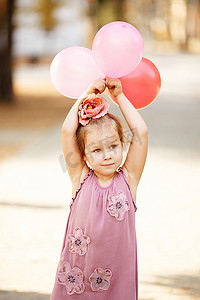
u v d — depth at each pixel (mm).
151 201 6465
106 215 2758
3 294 3836
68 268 2846
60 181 7418
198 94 21281
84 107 2801
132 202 2852
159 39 68188
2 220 5613
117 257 2775
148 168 8367
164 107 17094
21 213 5871
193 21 62969
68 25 32719
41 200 6430
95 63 2994
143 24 64688
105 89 3053
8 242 4965
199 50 55750
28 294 3846
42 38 33531
